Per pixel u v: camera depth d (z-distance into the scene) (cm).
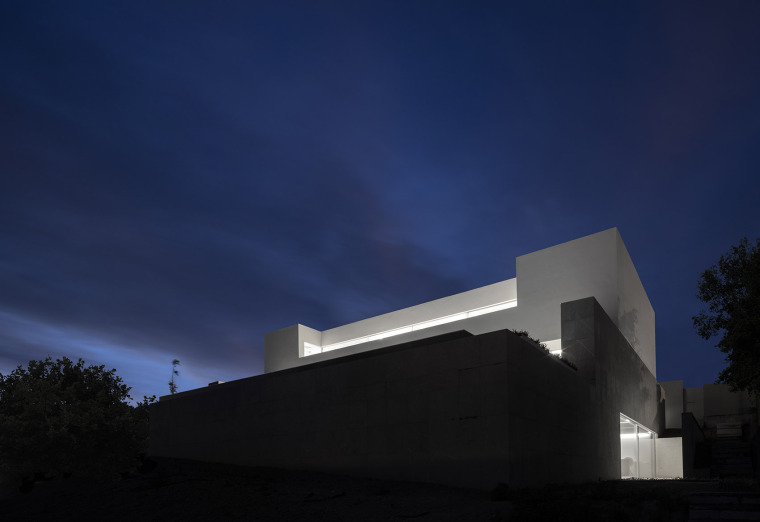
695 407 4316
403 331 4259
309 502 1423
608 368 2567
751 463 2780
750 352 1797
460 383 1700
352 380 2006
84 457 1681
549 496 1280
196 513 1378
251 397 2397
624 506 1138
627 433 3297
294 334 4722
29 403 1655
